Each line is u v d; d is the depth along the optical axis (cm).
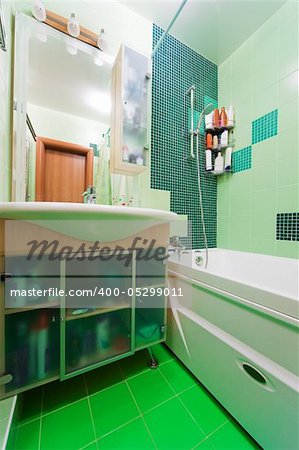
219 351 79
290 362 57
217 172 170
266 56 142
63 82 119
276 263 129
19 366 74
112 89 131
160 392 88
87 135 127
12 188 96
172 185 157
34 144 112
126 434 70
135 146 133
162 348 122
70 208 60
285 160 132
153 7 134
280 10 132
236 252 158
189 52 164
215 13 136
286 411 56
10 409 69
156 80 147
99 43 123
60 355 78
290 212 129
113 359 91
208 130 171
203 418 76
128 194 144
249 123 155
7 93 91
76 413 78
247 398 68
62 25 113
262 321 65
